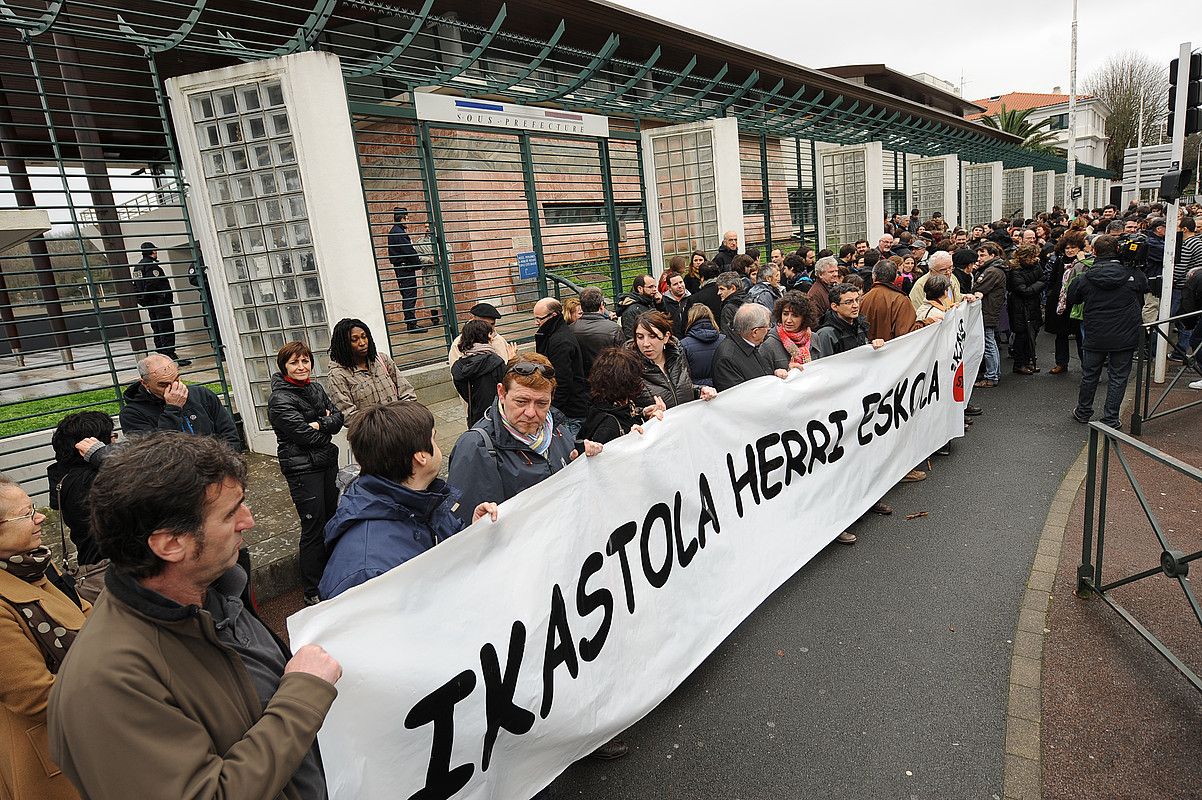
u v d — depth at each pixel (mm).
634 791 2562
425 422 2061
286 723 1383
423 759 1879
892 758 2648
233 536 1412
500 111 7629
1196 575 3830
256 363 6223
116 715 1216
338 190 5641
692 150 10203
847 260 10219
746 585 3498
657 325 3855
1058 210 17750
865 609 3703
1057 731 2732
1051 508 4832
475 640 2006
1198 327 7699
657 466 2879
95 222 5645
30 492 5289
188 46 5246
